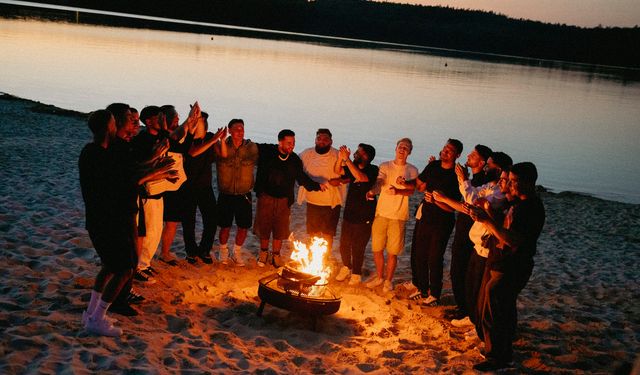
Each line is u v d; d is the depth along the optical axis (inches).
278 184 259.6
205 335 186.2
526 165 171.5
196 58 2247.8
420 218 245.1
